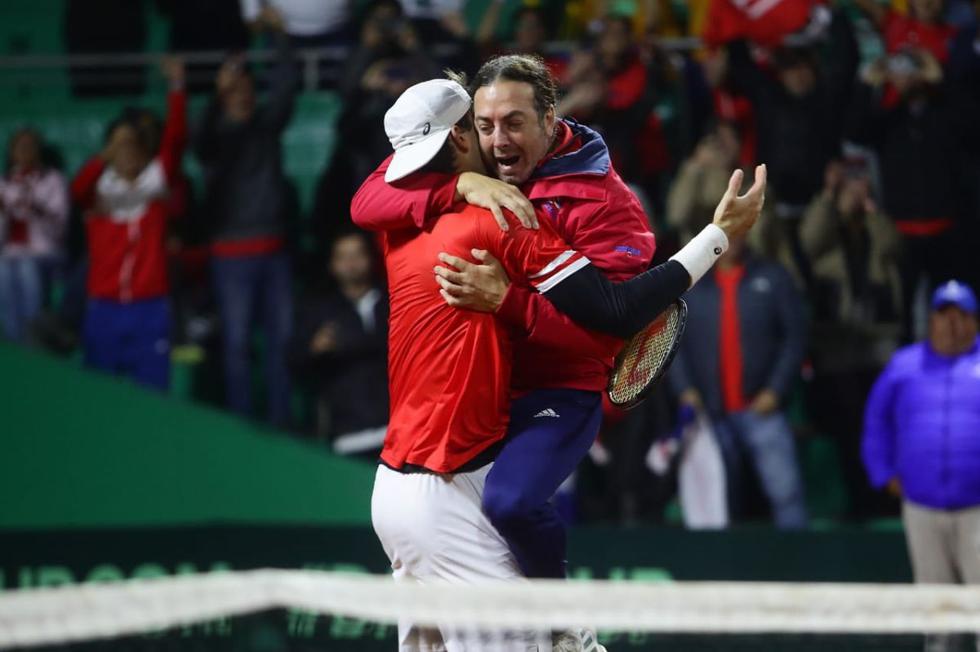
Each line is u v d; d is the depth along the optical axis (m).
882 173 36.84
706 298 33.19
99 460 32.31
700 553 30.91
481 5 45.47
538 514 14.49
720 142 35.12
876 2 38.78
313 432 36.38
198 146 36.59
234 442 32.50
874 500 35.12
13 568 30.28
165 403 32.56
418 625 15.23
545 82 15.01
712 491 32.59
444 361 14.77
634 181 35.56
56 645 22.36
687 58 39.06
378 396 33.56
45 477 32.16
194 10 42.69
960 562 29.33
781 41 36.62
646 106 35.78
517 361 15.27
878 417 30.58
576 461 15.05
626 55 36.03
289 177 42.75
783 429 32.81
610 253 14.83
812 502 36.16
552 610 11.49
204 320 38.78
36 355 32.41
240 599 11.11
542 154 15.00
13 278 37.78
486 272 14.49
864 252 35.75
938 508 29.27
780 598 11.73
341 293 34.22
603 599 11.57
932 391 29.52
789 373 32.94
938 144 36.56
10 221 37.81
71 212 38.62
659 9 41.12
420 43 37.72
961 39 38.22
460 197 14.83
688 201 34.50
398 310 15.16
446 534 14.87
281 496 32.38
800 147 36.12
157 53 44.97
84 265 37.78
